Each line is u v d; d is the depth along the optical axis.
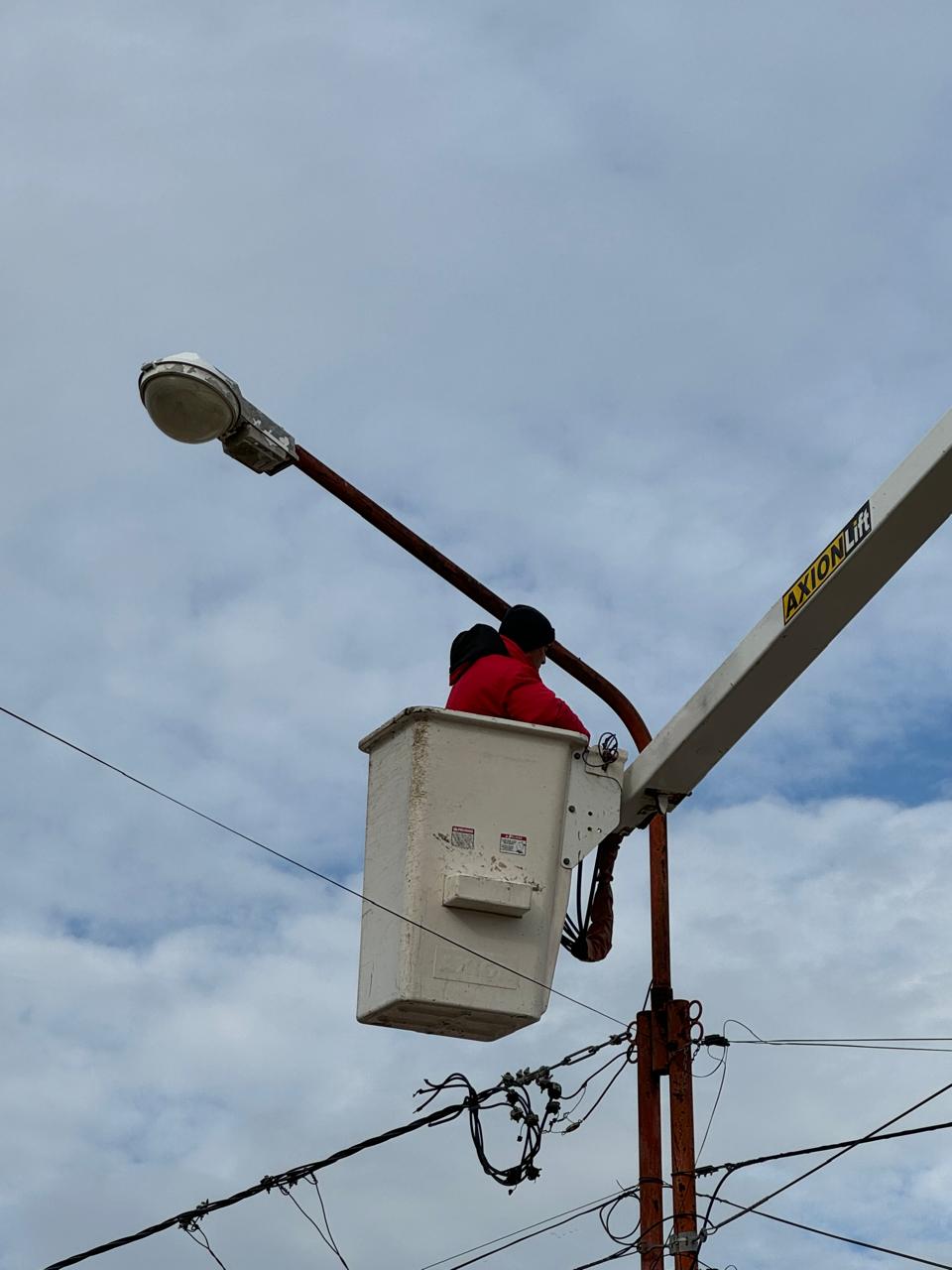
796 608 7.39
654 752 8.11
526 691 7.60
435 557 8.80
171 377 8.00
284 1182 9.45
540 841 7.39
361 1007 7.36
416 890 7.17
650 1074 8.06
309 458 8.55
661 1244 7.82
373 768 7.70
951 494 6.77
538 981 7.24
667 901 8.29
